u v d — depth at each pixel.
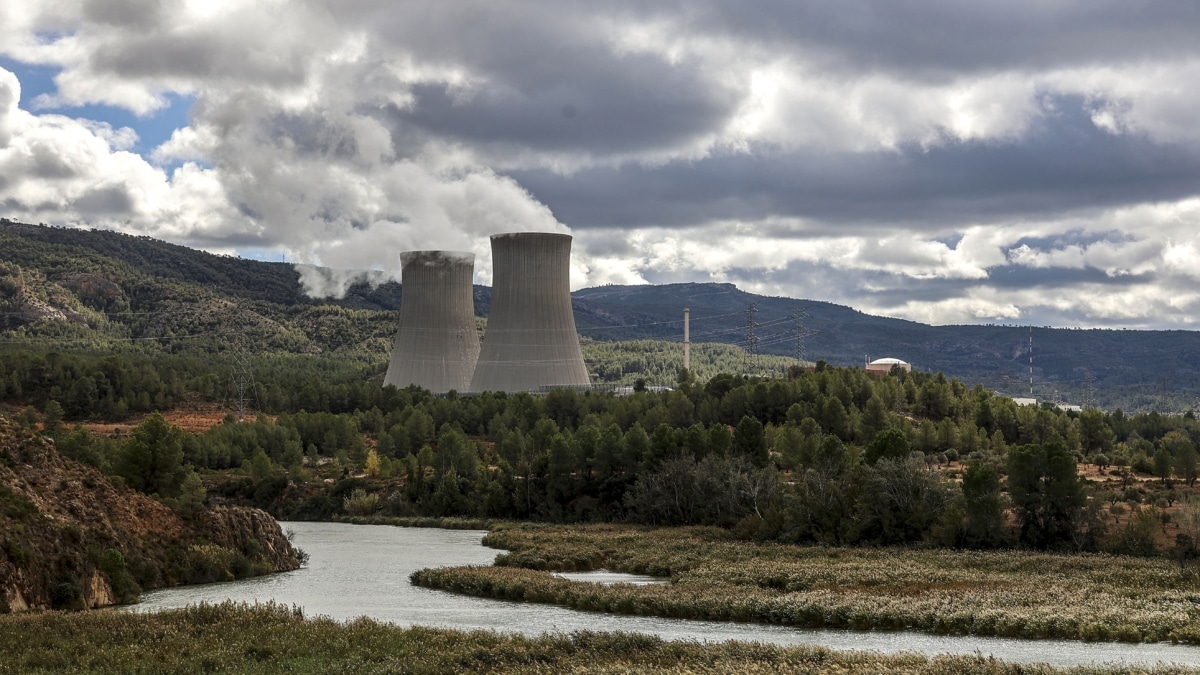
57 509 72.25
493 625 64.12
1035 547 99.75
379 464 160.00
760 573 82.69
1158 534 99.06
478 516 142.00
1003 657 53.62
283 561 91.81
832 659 49.81
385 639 53.38
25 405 197.12
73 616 56.56
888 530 104.31
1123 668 47.84
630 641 53.53
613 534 115.69
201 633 54.38
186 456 160.75
